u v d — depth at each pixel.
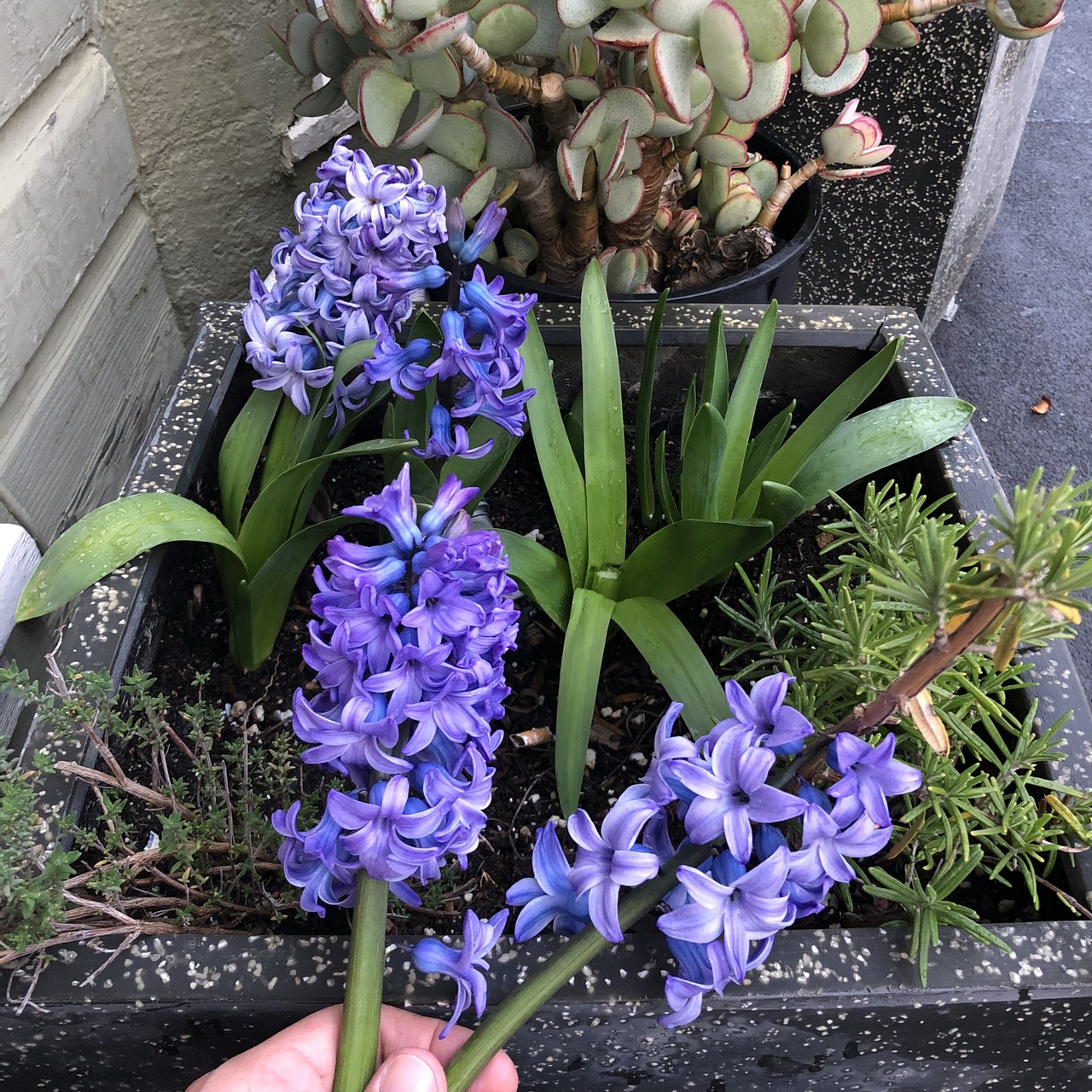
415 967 0.37
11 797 0.36
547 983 0.35
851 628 0.39
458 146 0.56
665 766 0.34
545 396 0.50
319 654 0.32
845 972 0.37
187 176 0.77
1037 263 1.19
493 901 0.45
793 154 0.75
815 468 0.51
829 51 0.49
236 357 0.58
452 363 0.41
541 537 0.60
